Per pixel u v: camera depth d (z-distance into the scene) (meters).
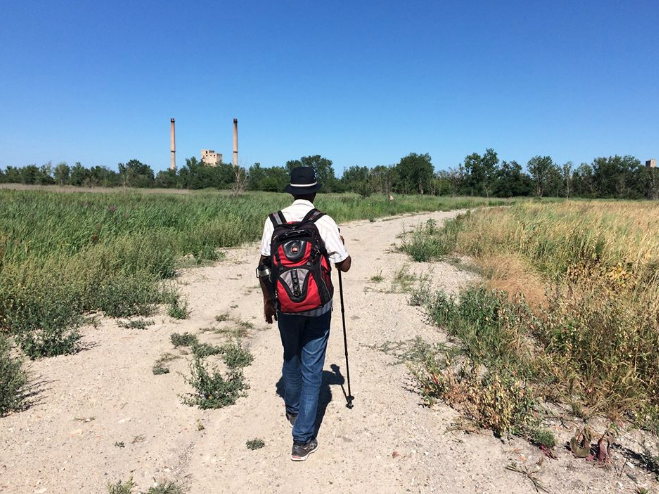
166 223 13.28
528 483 2.82
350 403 3.71
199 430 3.37
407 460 3.03
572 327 4.58
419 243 11.67
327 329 3.01
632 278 6.96
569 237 10.62
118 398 3.79
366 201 35.47
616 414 3.54
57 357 4.61
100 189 52.09
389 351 4.94
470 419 3.52
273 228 2.95
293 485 2.79
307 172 3.01
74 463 2.92
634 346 4.14
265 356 4.79
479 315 5.37
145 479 2.80
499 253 10.57
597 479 2.86
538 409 3.64
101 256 7.89
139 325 5.59
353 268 9.81
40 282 5.89
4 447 3.05
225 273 9.09
